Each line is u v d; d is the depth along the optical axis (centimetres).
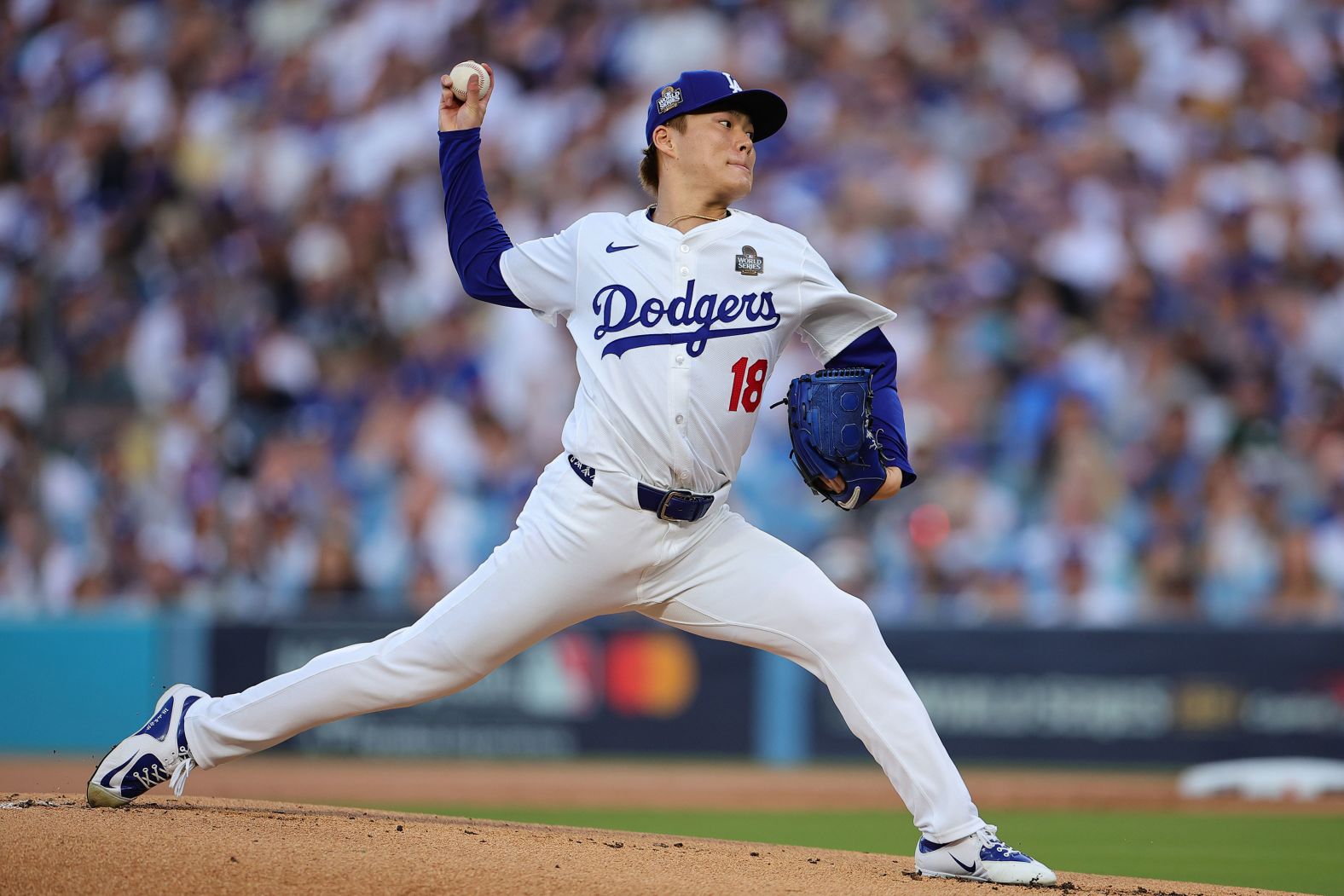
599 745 3712
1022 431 4125
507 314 4444
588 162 4988
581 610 1434
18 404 4566
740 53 5169
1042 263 4569
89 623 3797
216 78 5347
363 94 5234
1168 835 2527
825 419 1395
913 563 3878
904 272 4559
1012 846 2359
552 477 1416
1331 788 3238
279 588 4056
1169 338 4359
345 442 4334
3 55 5544
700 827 2686
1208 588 3762
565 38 5281
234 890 1215
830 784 3344
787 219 4716
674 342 1355
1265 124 4959
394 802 3005
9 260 5028
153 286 4847
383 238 4856
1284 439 4125
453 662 1448
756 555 1414
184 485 4272
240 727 1512
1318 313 4512
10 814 1448
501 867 1288
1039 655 3572
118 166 5188
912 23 5194
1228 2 5156
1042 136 4912
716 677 3691
